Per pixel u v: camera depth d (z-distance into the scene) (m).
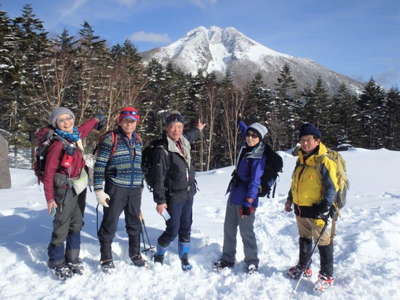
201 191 8.73
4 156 9.23
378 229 4.78
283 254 4.30
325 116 40.31
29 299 3.08
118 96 21.84
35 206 6.05
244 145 3.85
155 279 3.53
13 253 3.83
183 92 38.62
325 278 3.36
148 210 5.88
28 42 24.86
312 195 3.39
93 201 6.23
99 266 3.69
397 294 3.22
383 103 46.97
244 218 3.72
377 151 17.12
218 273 3.75
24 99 23.58
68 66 21.73
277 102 40.56
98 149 3.56
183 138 3.85
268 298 3.20
